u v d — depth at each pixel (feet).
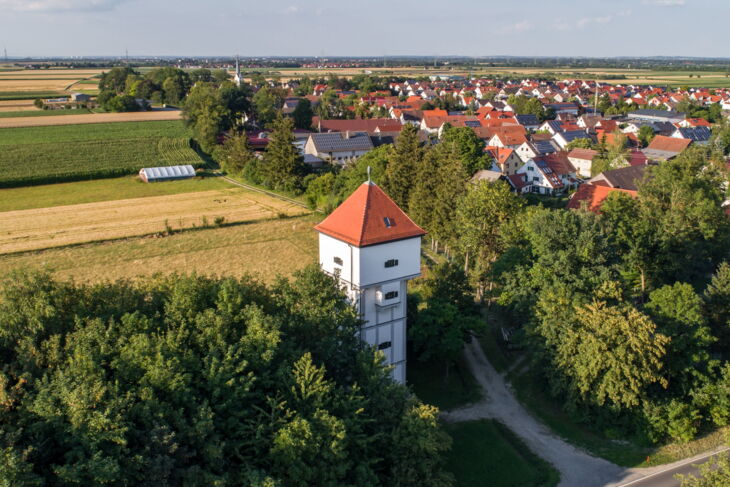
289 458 101.14
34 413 96.37
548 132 654.94
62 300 127.75
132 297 135.13
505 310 197.36
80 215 364.58
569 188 447.01
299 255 286.87
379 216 157.38
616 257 194.29
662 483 134.82
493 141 591.78
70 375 101.81
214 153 570.46
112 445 93.50
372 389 124.57
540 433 156.35
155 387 102.12
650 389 155.84
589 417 157.28
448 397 172.86
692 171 270.05
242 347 116.06
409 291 227.81
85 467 87.76
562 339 156.25
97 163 518.37
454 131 422.82
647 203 247.29
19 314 117.19
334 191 364.79
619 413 152.15
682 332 157.58
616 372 144.77
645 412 149.69
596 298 162.91
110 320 116.98
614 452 147.84
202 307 130.52
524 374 185.57
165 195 429.38
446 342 173.17
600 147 488.44
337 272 160.76
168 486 94.32
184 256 284.41
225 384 106.73
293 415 108.99
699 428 155.53
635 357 144.36
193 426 99.25
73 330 122.01
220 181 484.74
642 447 149.79
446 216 260.21
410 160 317.22
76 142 598.34
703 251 247.29
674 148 513.45
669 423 149.59
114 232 322.55
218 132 608.60
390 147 368.07
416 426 113.39
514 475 138.31
